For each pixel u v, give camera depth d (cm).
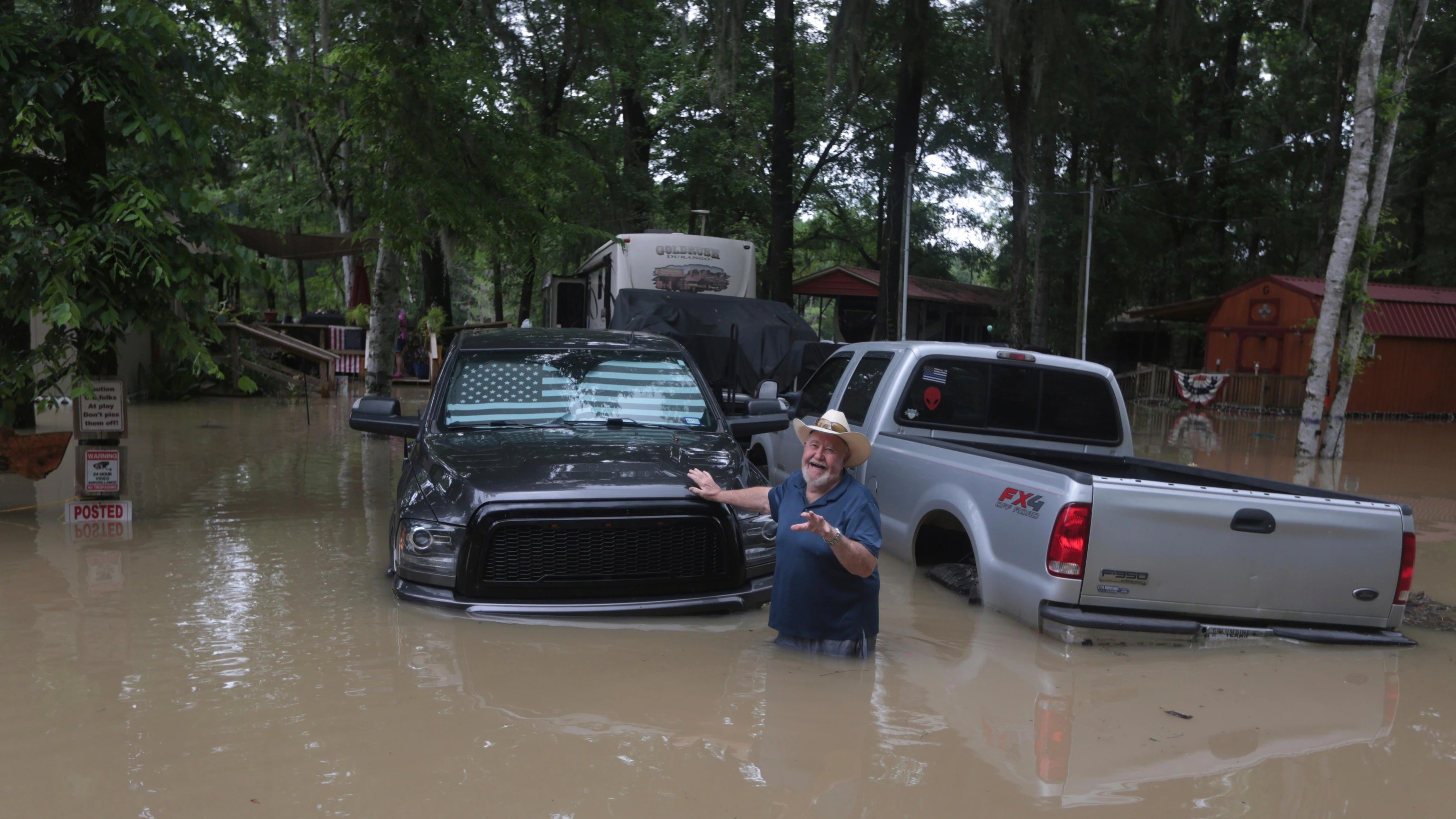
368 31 1255
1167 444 1883
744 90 3225
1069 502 507
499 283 4312
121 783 324
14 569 632
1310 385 1675
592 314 2016
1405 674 487
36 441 800
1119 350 4309
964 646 502
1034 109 2575
